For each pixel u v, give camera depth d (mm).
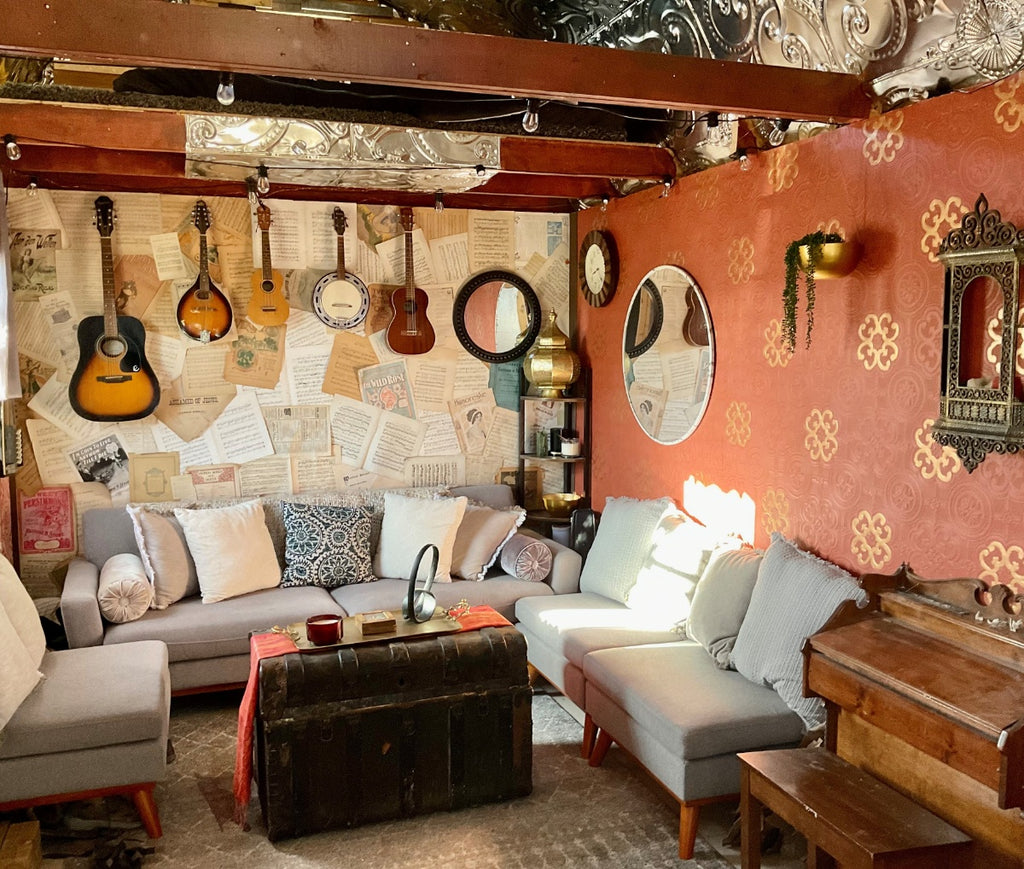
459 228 5383
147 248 4836
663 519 4309
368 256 5219
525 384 5605
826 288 3379
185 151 3582
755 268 3822
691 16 3307
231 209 4953
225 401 5031
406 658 3258
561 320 5641
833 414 3363
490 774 3377
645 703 3182
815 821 2422
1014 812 2268
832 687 2719
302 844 3137
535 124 2838
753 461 3877
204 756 3818
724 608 3535
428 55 2492
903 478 3029
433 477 5449
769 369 3750
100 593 4070
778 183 3650
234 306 5008
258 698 3201
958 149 2756
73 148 4023
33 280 4684
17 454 4484
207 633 4117
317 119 3607
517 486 5633
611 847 3105
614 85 2701
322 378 5188
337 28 2395
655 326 4664
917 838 2295
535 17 3670
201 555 4457
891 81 2900
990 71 2576
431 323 5363
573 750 3869
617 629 3924
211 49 2303
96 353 4699
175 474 4969
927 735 2350
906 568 2877
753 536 3887
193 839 3162
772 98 2918
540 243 5555
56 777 3012
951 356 2762
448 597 4527
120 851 3008
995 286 2652
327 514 4785
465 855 3057
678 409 4453
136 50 2252
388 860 3031
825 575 3143
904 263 2994
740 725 3000
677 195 4418
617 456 5148
